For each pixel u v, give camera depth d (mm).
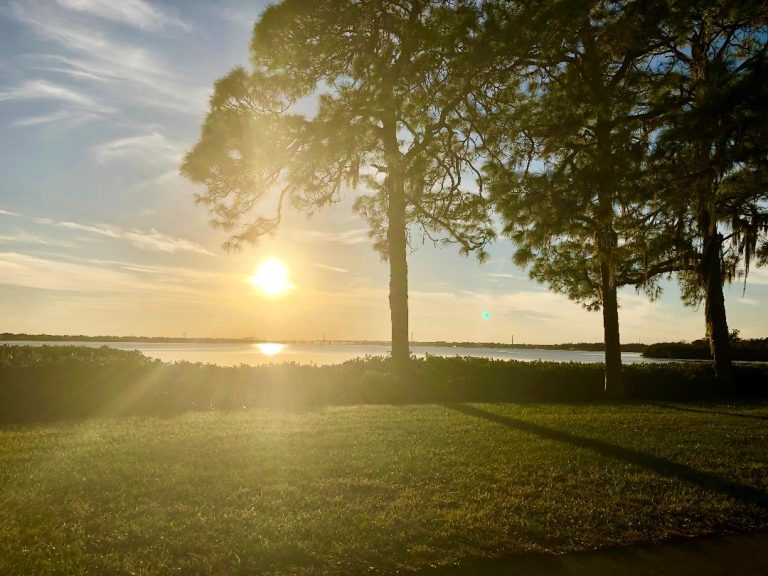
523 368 19141
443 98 11359
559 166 11039
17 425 11961
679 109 10328
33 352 16188
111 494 7207
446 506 7078
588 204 10727
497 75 11242
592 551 6035
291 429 11578
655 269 18297
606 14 11070
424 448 9977
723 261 19266
